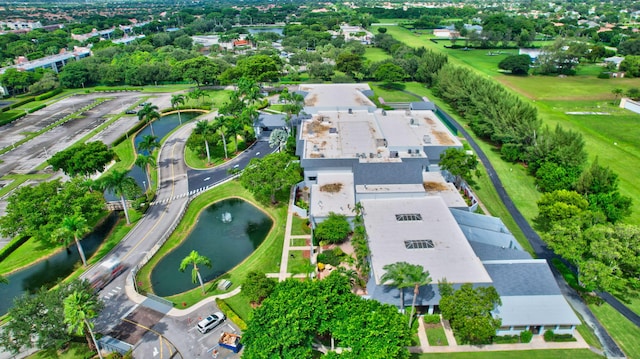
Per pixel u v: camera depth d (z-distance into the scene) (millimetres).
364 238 90750
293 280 76125
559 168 120438
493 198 123000
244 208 123812
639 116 188375
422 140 134500
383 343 62500
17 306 70438
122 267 97562
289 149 150000
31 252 105375
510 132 146500
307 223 112250
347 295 72688
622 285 82875
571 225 87938
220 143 167000
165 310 83438
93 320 81062
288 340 63781
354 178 113438
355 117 160250
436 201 105750
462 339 74562
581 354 71500
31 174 146500
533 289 77688
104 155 130625
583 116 189500
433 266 82000
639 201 117562
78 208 102438
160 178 142000
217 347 74000
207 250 105312
